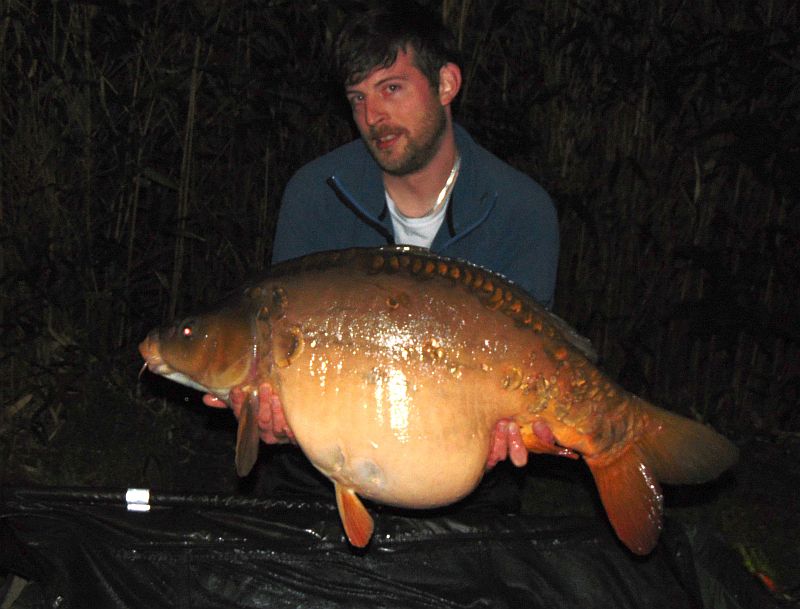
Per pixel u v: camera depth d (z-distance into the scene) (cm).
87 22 222
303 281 112
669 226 250
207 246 245
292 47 238
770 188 247
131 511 144
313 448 110
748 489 219
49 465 208
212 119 237
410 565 147
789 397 255
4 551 133
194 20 226
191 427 232
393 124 138
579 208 228
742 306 233
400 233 153
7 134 229
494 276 113
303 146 245
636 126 245
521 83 248
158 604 141
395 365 108
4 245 223
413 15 138
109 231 237
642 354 261
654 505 116
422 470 108
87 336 231
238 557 145
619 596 145
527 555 147
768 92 247
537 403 112
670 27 243
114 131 222
